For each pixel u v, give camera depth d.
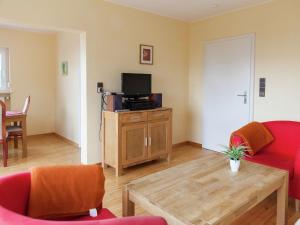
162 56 4.19
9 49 4.95
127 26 3.69
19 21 2.78
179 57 4.45
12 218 0.85
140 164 3.66
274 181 1.81
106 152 3.40
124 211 1.71
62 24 3.07
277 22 3.35
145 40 3.93
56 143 4.84
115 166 3.22
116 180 3.07
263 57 3.53
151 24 3.98
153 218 0.92
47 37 5.39
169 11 3.90
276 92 3.41
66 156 4.01
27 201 1.33
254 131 2.81
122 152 3.21
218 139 4.22
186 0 3.42
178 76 4.47
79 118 4.46
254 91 3.66
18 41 5.04
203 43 4.33
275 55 3.39
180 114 4.60
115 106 3.24
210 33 4.20
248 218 2.21
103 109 3.49
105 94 3.45
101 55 3.45
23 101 5.19
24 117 3.89
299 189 2.25
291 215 2.26
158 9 3.81
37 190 1.34
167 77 4.30
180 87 4.53
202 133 4.50
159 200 1.50
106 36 3.48
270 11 3.41
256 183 1.76
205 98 4.37
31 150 4.33
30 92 5.27
